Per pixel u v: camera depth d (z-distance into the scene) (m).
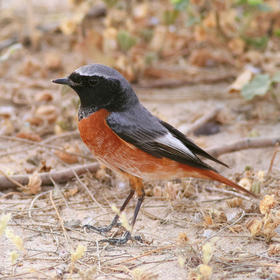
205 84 16.38
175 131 9.63
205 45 18.30
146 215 9.98
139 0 21.05
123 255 8.44
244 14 17.20
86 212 10.06
